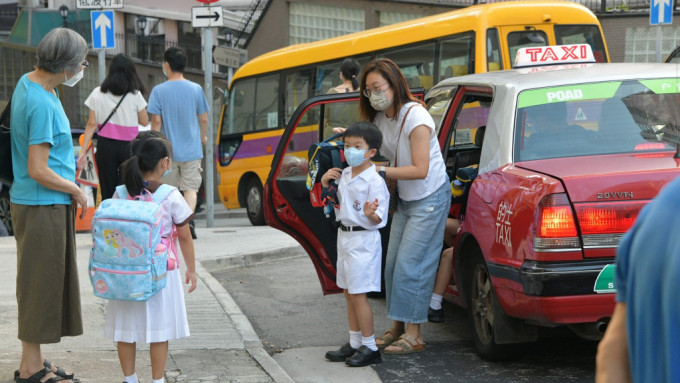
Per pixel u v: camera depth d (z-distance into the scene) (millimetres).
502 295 5402
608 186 5051
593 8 20328
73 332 5238
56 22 27375
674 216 1774
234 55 16234
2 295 7543
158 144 4914
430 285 6066
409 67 13859
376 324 7191
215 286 8195
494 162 5875
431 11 21938
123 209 4750
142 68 28219
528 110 5926
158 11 28766
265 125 17250
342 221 5832
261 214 17438
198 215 20875
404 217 6121
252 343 6305
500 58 12281
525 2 12570
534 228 5105
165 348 4969
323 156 6055
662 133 5723
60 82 5109
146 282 4699
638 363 1837
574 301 4984
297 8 24953
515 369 5746
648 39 19703
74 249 5270
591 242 5035
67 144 5164
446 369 5797
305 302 8148
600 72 6254
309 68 16172
